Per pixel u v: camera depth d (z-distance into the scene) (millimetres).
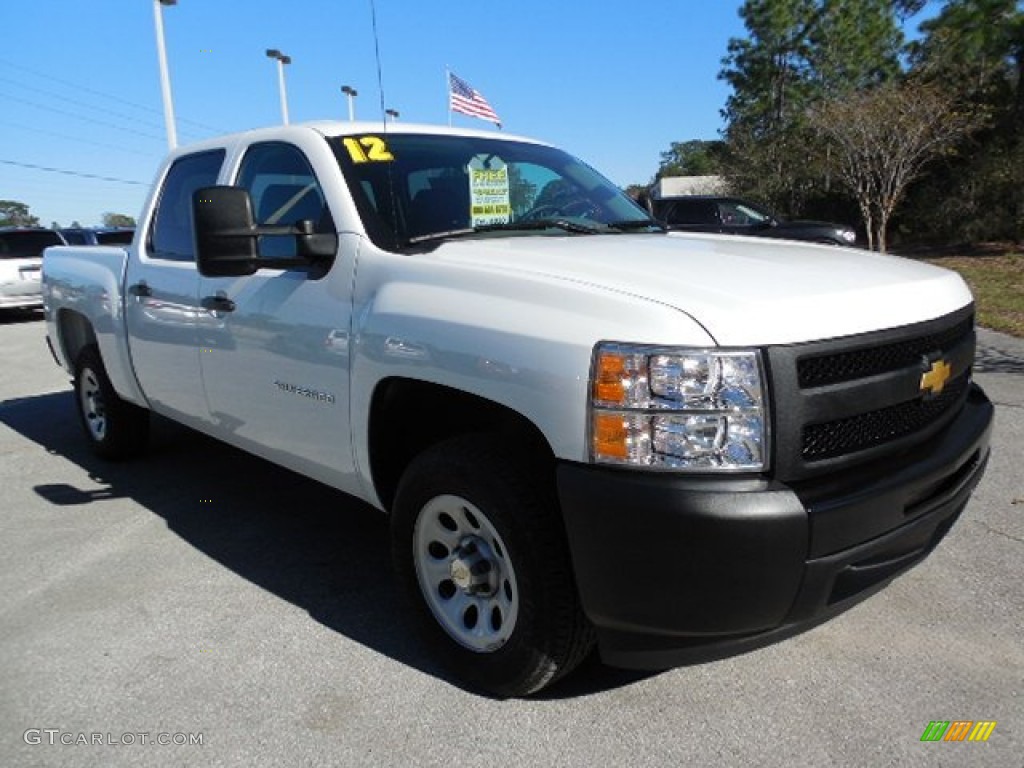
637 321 2250
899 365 2514
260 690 2855
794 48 33125
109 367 4949
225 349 3705
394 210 3215
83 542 4176
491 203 3529
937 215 21953
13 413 7230
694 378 2176
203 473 5266
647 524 2189
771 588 2199
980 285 13875
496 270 2635
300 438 3398
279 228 3074
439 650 2930
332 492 4887
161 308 4199
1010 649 2953
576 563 2352
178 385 4219
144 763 2500
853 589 2410
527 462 2594
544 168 3973
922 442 2648
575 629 2539
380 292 2924
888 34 32219
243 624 3314
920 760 2410
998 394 6566
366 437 3031
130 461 5555
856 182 22516
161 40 18984
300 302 3246
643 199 4938
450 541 2842
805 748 2475
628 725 2611
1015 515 4094
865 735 2525
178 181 4383
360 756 2508
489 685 2758
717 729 2578
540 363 2367
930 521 2600
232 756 2523
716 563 2160
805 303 2348
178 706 2777
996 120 21641
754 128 33844
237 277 3305
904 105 20812
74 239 18094
